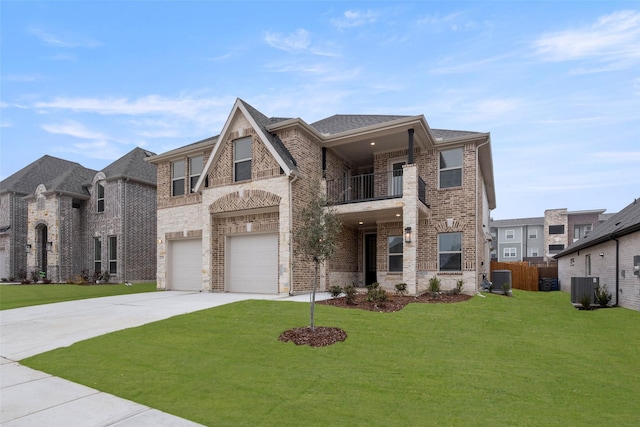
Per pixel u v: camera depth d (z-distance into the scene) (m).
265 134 14.09
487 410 4.42
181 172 18.11
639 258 11.20
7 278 26.08
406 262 12.63
